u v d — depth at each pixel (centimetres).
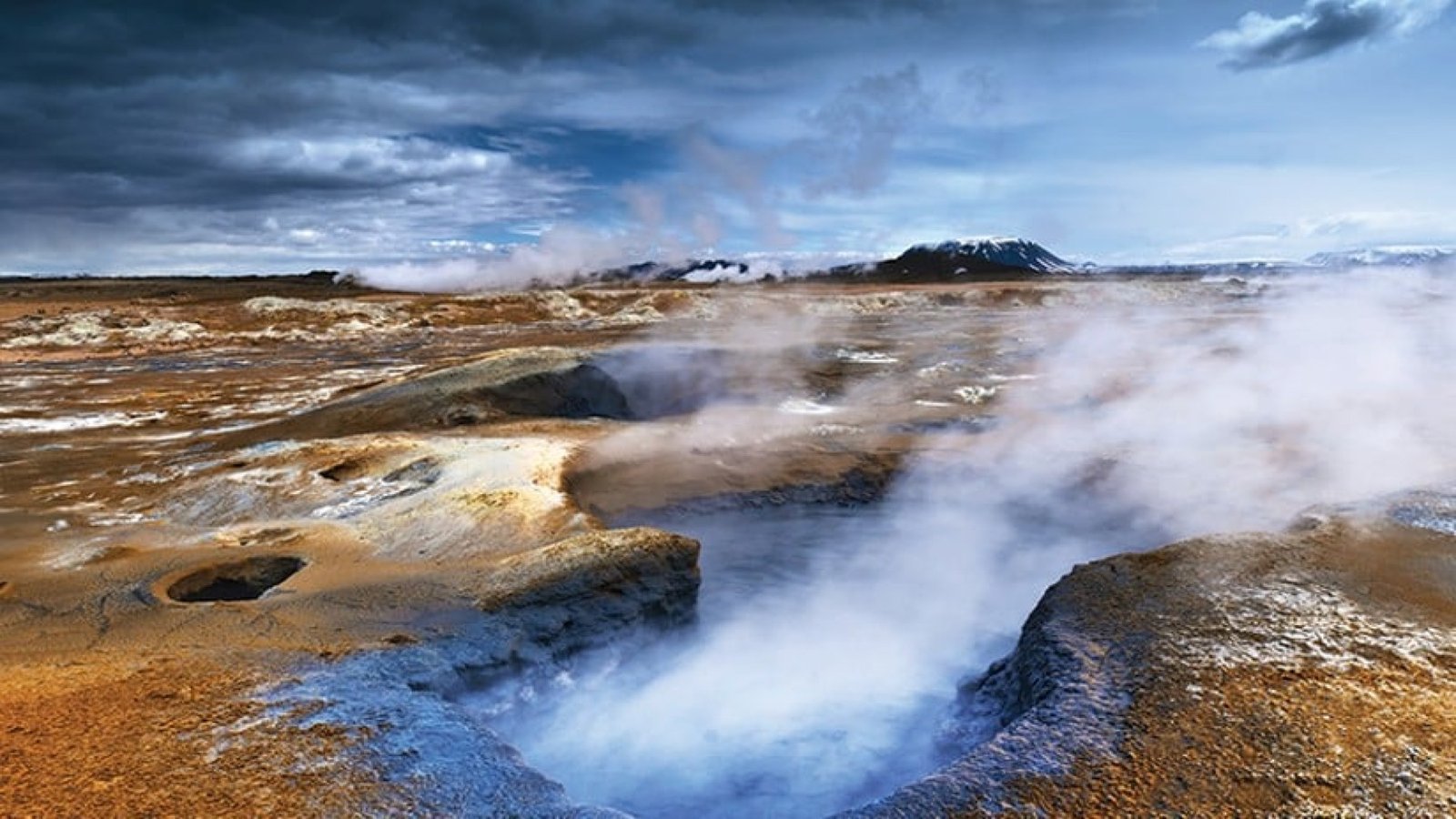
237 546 1082
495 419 1888
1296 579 775
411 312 5284
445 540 1059
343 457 1471
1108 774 521
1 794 514
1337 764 516
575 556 946
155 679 686
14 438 1931
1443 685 597
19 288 7350
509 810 529
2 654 756
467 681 761
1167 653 654
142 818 494
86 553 1069
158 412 2269
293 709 636
